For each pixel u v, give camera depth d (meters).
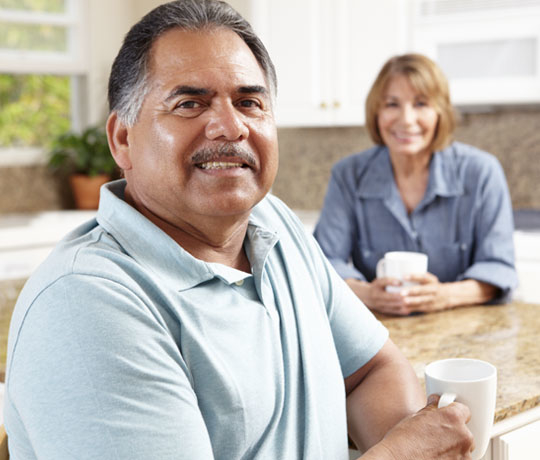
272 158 1.07
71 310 0.88
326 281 1.32
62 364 0.86
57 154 4.51
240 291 1.08
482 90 3.39
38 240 3.88
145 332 0.90
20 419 0.94
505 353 1.56
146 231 1.01
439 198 2.30
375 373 1.34
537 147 3.73
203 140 1.01
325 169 4.40
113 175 4.63
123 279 0.93
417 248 2.31
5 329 1.73
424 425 1.07
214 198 1.02
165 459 0.87
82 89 4.79
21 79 4.54
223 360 0.98
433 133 2.28
